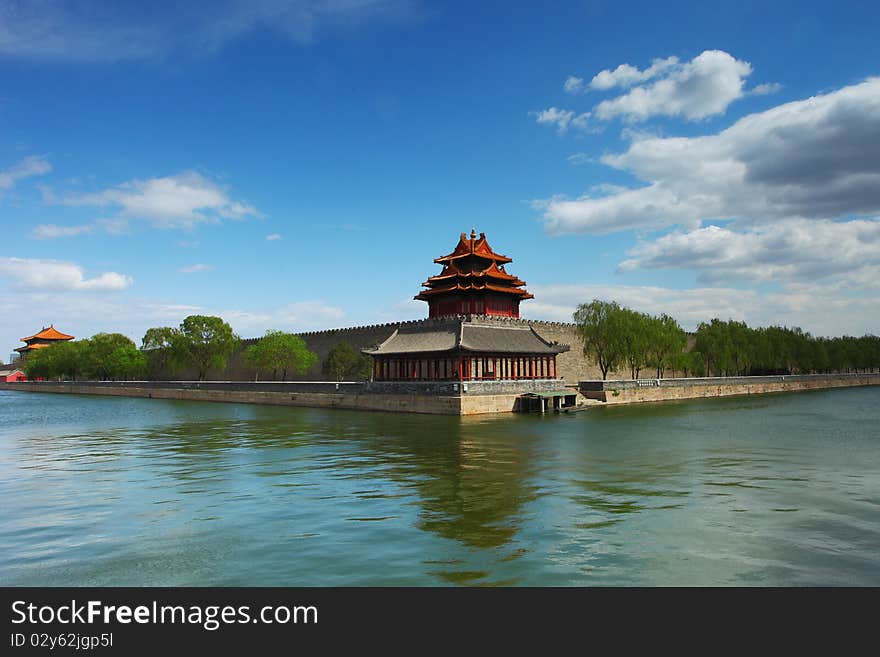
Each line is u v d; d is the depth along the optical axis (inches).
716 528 904.3
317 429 2309.3
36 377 7436.0
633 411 3051.2
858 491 1157.7
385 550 813.9
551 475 1325.0
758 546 820.6
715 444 1813.5
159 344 5369.1
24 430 2465.6
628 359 4003.4
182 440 2038.6
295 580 721.0
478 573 731.4
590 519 957.8
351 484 1242.0
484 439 1946.4
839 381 5787.4
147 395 5049.2
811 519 954.1
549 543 837.2
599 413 2930.6
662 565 753.0
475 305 3678.6
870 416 2741.1
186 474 1392.7
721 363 4859.7
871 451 1672.0
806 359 5698.8
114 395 5442.9
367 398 3228.3
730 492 1151.0
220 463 1539.1
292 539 869.2
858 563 757.3
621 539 852.6
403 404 3029.0
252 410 3425.2
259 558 792.9
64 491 1224.2
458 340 3053.6
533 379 3152.1
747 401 3816.4
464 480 1274.6
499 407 2928.2
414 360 3260.3
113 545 858.8
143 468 1485.0
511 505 1053.8
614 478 1290.6
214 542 863.1
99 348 6063.0
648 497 1111.0
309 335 4798.2
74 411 3518.7
